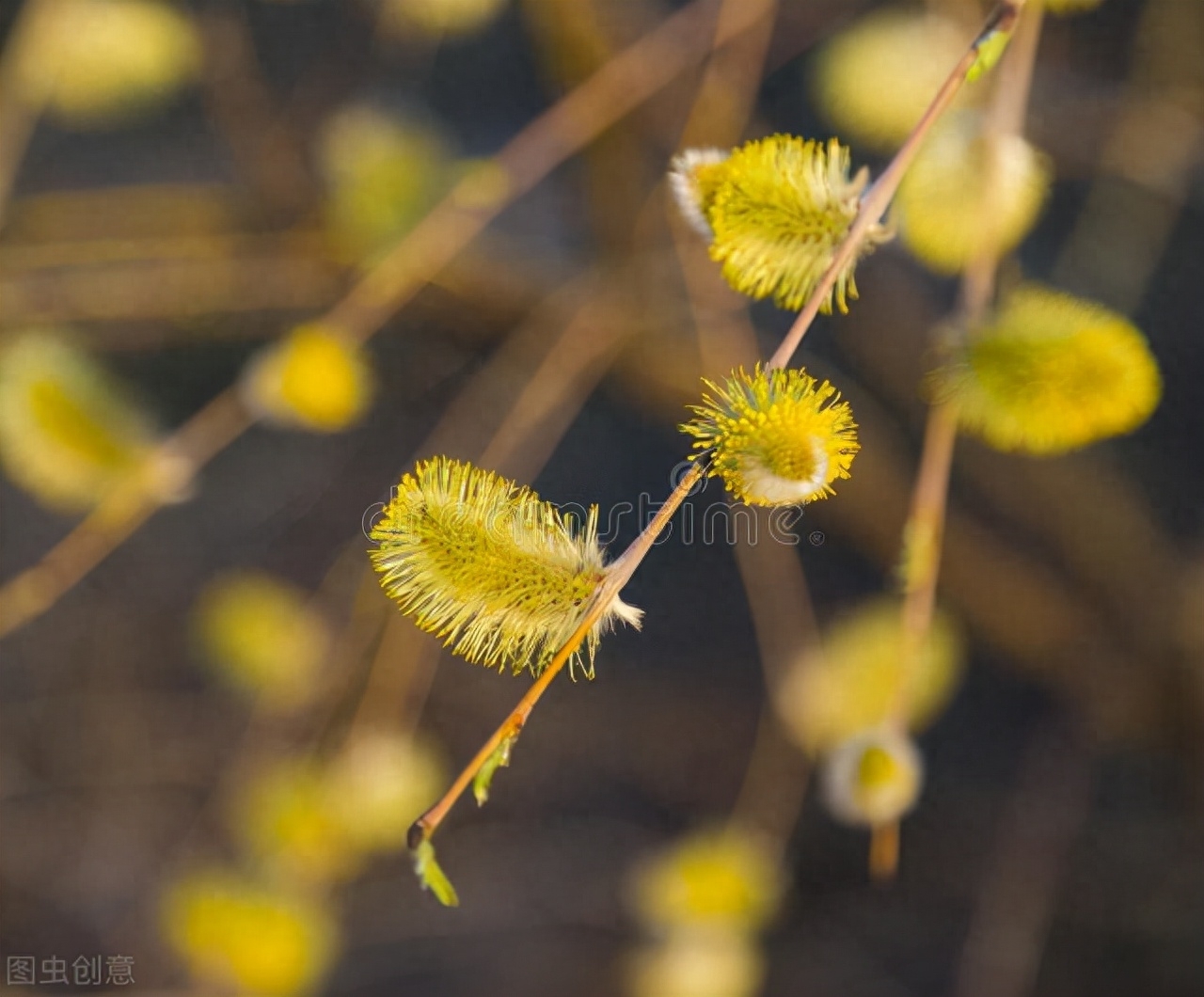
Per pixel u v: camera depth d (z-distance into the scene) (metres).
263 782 0.72
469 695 1.38
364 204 0.75
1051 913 1.13
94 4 0.66
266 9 1.12
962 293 0.49
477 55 1.27
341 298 0.88
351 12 0.94
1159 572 1.07
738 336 0.77
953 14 0.56
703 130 0.71
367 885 1.33
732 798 1.35
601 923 1.30
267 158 0.89
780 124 1.09
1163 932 1.16
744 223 0.45
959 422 0.50
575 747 1.39
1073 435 0.47
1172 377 1.24
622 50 0.82
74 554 0.59
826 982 1.25
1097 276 0.92
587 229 1.00
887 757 0.52
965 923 1.26
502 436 0.78
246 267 0.88
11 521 1.42
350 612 0.90
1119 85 0.88
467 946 1.31
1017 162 0.49
